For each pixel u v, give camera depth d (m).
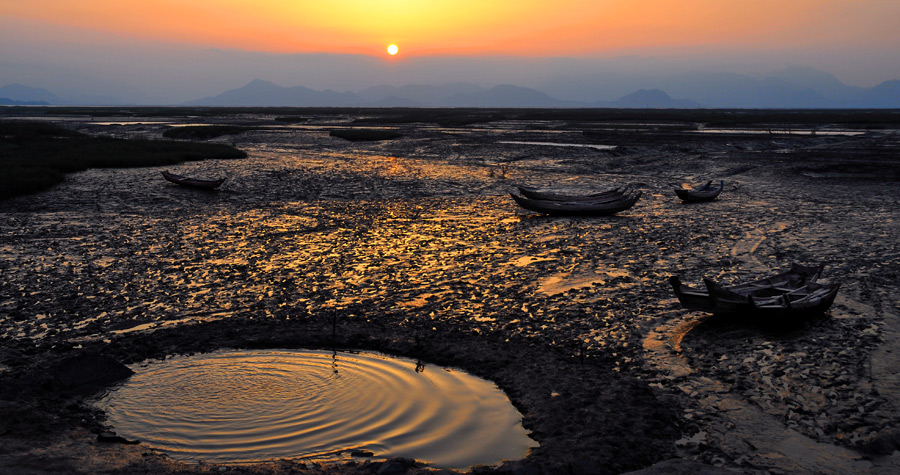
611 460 6.94
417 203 27.80
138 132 76.69
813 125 92.31
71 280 14.87
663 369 9.84
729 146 54.66
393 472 6.58
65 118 118.88
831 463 7.12
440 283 14.84
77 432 7.39
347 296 13.78
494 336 11.23
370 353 10.52
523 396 8.77
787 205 27.64
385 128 85.81
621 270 16.09
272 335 11.11
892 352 10.41
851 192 31.14
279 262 16.86
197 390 8.96
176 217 23.47
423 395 8.89
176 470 6.60
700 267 16.42
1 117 120.19
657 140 60.81
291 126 90.06
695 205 27.95
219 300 13.43
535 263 16.80
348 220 23.45
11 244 18.53
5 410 7.55
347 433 7.77
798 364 9.97
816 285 12.85
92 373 9.09
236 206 26.14
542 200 25.25
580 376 9.38
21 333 11.33
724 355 10.38
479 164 44.03
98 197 27.06
